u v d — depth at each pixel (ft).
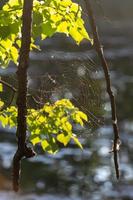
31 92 11.51
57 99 11.53
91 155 59.06
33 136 11.89
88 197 46.34
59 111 11.59
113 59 139.64
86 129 11.54
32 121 11.71
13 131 68.54
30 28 8.17
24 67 8.08
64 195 46.42
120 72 120.26
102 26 197.06
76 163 56.34
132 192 47.37
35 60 107.45
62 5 11.15
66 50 128.36
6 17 10.99
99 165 55.77
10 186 45.93
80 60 11.19
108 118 71.82
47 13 11.23
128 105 86.48
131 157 58.65
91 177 51.75
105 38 184.24
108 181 50.49
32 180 50.06
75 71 11.18
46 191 47.06
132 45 168.76
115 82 106.73
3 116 12.38
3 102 12.35
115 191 47.60
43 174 52.37
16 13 11.08
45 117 11.69
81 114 11.50
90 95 10.96
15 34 11.15
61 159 57.82
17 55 11.93
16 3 11.08
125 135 68.85
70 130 11.83
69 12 11.17
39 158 57.41
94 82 10.96
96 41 8.96
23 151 8.21
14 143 63.93
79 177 51.67
